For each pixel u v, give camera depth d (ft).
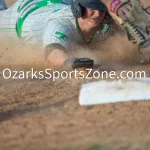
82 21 56.39
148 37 52.65
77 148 33.81
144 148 33.63
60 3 62.59
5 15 64.54
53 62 54.19
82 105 41.86
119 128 36.91
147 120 38.22
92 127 37.29
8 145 34.83
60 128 37.40
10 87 48.75
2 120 39.55
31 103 43.42
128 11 51.98
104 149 33.58
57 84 49.11
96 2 55.11
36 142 35.17
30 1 62.95
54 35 55.67
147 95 42.32
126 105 41.19
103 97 42.29
